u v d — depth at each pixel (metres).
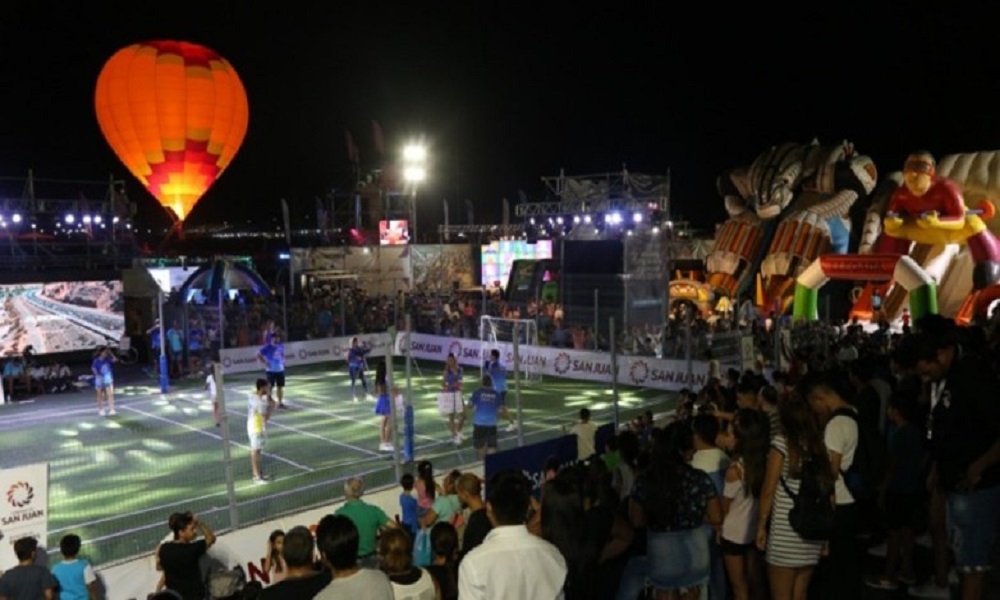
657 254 30.56
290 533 6.03
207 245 70.19
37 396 25.86
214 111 31.83
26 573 7.93
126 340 32.25
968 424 6.07
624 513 6.81
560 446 12.23
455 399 17.56
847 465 6.27
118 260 35.66
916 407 7.68
